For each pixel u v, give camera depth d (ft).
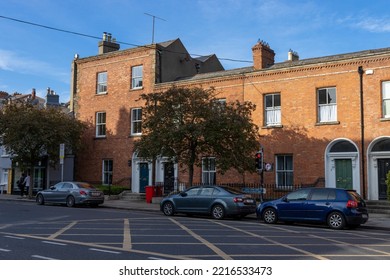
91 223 50.57
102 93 105.29
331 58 77.36
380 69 70.69
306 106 77.46
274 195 78.54
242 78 84.89
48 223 50.11
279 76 80.84
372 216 62.49
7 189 122.42
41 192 84.53
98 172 103.81
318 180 74.79
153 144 68.39
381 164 70.28
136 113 99.50
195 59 110.83
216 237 40.16
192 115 67.87
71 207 78.18
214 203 59.62
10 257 29.09
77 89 110.52
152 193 86.38
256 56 86.38
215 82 88.02
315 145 75.87
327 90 76.33
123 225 48.80
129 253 30.94
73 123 100.37
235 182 83.71
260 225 52.60
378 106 70.44
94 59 107.76
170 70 100.89
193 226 49.21
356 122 72.23
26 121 93.61
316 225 55.31
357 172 71.51
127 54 101.86
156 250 32.42
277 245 35.99
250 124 69.67
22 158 97.30
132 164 98.02
